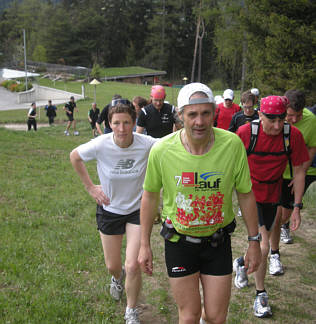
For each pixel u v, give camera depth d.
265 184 3.71
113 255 3.73
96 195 3.58
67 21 97.06
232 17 44.22
